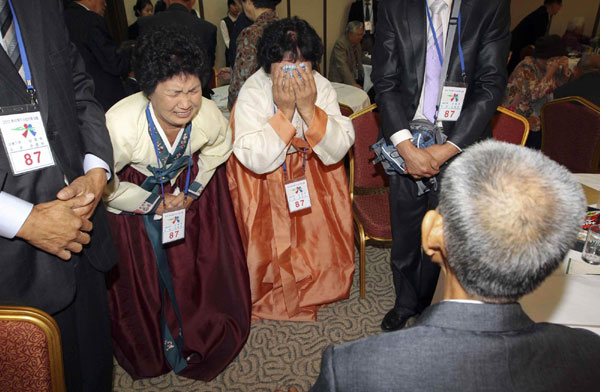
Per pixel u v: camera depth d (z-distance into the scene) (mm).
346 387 619
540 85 3354
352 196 2244
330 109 1818
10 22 1051
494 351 579
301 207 1898
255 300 2137
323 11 6234
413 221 1876
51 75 1108
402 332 630
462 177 608
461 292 659
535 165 598
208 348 1900
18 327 891
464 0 1541
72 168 1173
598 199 1550
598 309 1061
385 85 1702
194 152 1688
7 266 1077
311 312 2154
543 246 564
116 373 1882
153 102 1366
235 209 2025
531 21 5598
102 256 1336
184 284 1865
